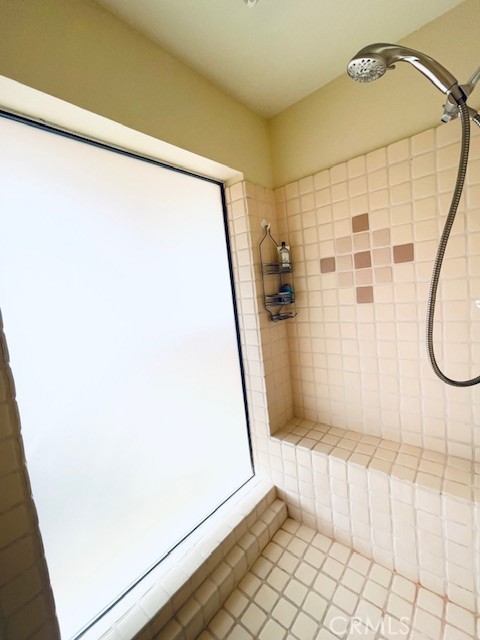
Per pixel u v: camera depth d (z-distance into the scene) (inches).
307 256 46.8
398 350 39.9
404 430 41.1
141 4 27.7
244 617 33.0
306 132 44.4
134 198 34.8
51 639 22.1
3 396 20.3
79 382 29.5
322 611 32.8
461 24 30.9
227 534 38.5
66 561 28.3
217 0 28.0
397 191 36.8
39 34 23.7
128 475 33.4
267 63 36.8
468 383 32.1
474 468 35.1
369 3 29.9
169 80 33.5
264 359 46.3
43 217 27.3
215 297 44.6
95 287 30.9
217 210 45.3
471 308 33.6
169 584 32.6
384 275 39.4
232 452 47.1
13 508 20.6
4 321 24.9
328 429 47.7
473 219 32.2
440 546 33.0
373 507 37.5
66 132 29.0
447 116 27.2
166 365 37.7
